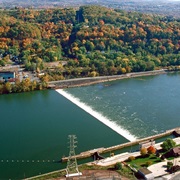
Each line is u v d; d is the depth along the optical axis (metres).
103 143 165.00
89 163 144.75
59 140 168.75
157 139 172.00
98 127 183.12
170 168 138.12
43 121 192.12
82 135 173.75
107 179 128.50
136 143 165.00
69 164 142.12
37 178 133.25
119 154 153.50
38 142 167.12
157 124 188.75
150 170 138.25
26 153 156.50
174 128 182.88
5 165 146.25
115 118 195.88
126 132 177.25
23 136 173.75
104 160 147.38
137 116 199.25
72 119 194.25
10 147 162.25
